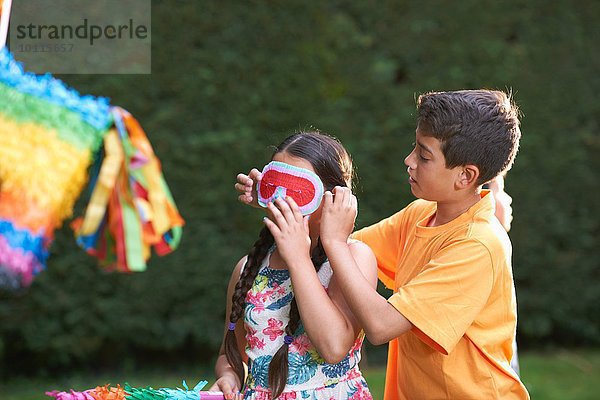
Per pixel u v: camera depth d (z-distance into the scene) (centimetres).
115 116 354
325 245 257
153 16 653
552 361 751
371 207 700
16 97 298
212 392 273
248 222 682
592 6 752
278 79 681
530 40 738
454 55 719
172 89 660
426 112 266
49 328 646
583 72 751
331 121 690
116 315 659
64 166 310
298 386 268
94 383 668
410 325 256
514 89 732
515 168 740
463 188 268
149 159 374
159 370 704
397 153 704
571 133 752
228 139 670
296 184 263
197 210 671
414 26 712
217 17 668
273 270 280
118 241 373
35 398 627
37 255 302
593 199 761
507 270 268
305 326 254
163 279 667
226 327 299
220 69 669
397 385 286
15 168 293
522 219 744
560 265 757
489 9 726
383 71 704
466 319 257
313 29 689
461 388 265
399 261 291
